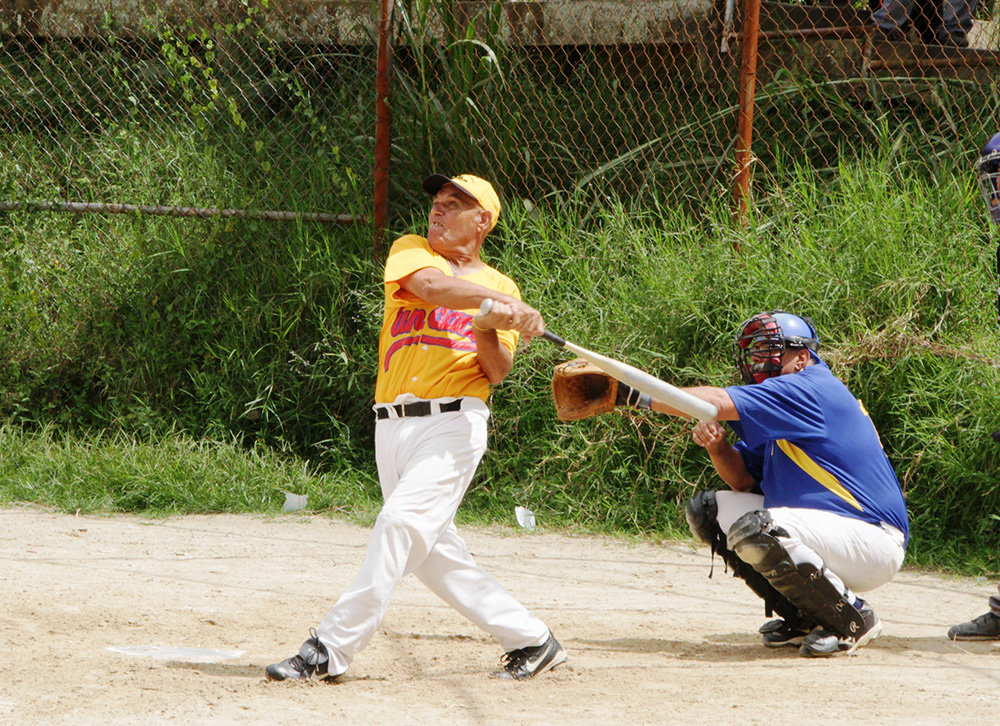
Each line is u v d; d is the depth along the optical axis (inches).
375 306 1017.5
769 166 1115.9
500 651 548.7
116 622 571.2
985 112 1104.2
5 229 1166.3
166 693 443.2
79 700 428.5
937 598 733.9
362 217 1082.7
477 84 1058.7
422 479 473.7
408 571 478.0
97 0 1221.1
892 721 422.3
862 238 969.5
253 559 779.4
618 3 1137.4
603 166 1074.7
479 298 469.4
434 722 415.2
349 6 1184.8
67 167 1227.9
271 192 1146.0
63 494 961.5
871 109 1150.3
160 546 810.8
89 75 1293.1
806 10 1159.6
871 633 558.9
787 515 545.3
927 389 878.4
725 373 916.6
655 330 968.9
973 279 938.1
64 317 1142.3
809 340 567.5
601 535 906.7
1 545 781.9
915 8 1154.0
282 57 1250.0
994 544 845.8
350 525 923.4
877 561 549.0
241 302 1099.3
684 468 927.0
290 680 463.5
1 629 539.2
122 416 1095.0
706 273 973.8
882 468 565.9
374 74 1220.5
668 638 595.5
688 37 1125.7
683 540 885.2
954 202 983.6
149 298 1128.2
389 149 1061.8
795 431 543.5
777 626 580.1
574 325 985.5
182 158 1206.3
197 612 605.9
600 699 455.5
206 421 1084.5
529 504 955.3
